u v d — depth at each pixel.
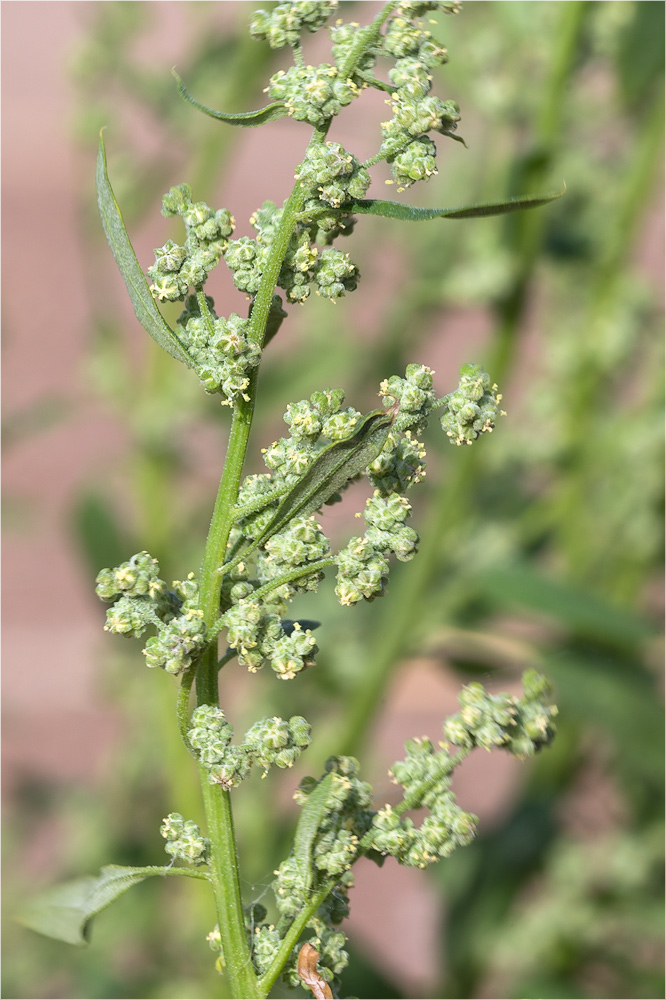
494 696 0.25
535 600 0.38
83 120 0.45
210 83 0.44
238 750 0.24
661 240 0.65
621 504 0.44
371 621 0.47
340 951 0.25
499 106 0.39
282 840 0.43
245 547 0.24
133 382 0.47
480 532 0.46
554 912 0.46
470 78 0.40
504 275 0.39
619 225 0.42
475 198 0.48
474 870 0.47
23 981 0.48
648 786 0.47
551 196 0.23
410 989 0.46
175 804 0.43
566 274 0.46
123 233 0.24
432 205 0.50
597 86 0.44
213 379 0.24
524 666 0.40
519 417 0.47
